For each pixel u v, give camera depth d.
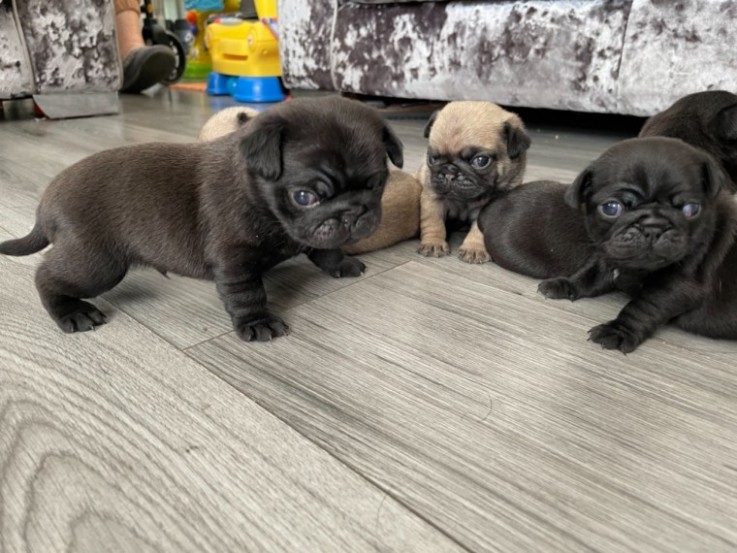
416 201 0.46
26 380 0.26
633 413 0.24
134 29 1.23
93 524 0.19
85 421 0.23
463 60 0.78
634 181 0.30
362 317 0.33
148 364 0.28
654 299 0.30
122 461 0.21
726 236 0.30
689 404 0.25
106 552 0.18
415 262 0.42
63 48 0.91
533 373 0.27
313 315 0.33
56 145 0.74
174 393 0.26
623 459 0.22
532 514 0.19
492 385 0.26
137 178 0.31
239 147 0.29
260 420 0.24
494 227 0.41
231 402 0.25
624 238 0.29
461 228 0.50
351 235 0.29
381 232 0.43
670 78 0.63
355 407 0.25
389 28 0.85
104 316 0.32
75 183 0.31
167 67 1.23
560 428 0.23
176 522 0.19
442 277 0.39
